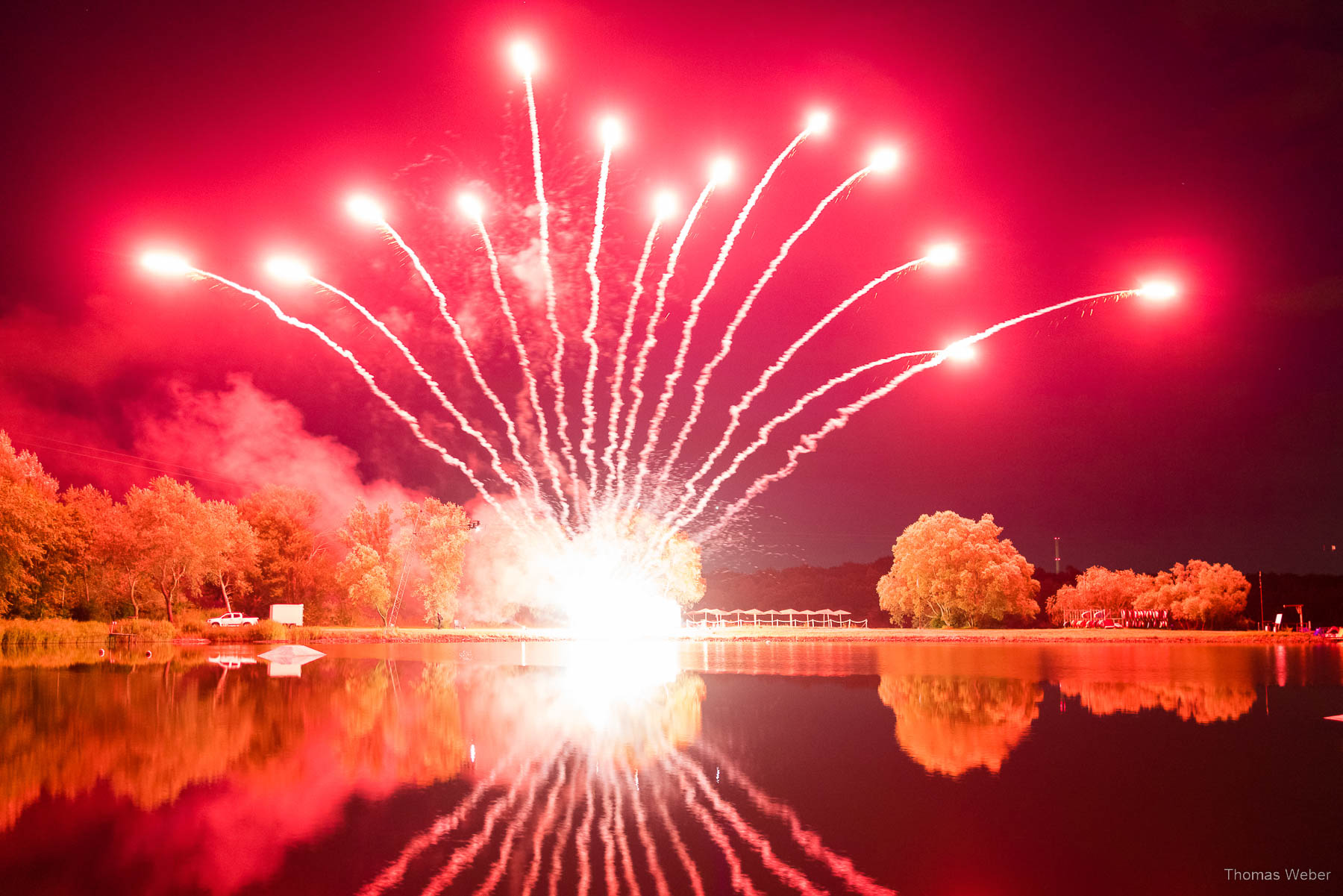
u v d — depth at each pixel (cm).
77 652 6419
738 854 1388
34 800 1742
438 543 10475
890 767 2066
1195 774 1983
